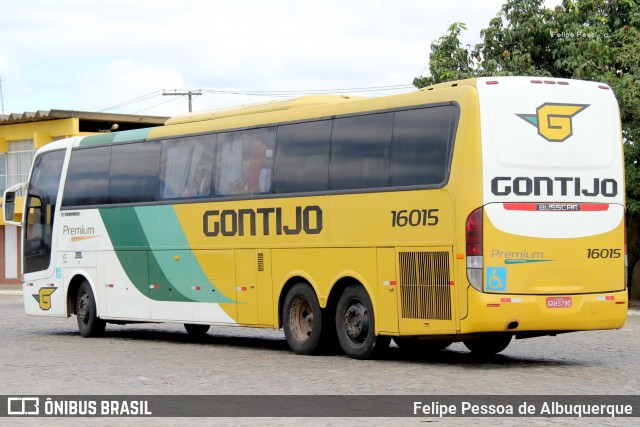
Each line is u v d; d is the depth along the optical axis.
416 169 17.66
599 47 33.53
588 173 17.53
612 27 35.62
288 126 20.22
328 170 19.30
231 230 21.39
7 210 27.62
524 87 17.20
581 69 33.22
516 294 16.86
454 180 16.94
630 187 31.78
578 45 33.78
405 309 17.77
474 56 35.88
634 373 16.50
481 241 16.70
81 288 25.70
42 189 27.05
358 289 18.77
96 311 25.16
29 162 59.06
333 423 11.95
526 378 15.84
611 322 17.59
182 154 22.78
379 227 18.25
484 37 35.56
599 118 17.73
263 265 20.62
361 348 18.67
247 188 21.05
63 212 26.23
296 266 19.91
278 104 20.78
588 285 17.41
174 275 22.86
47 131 57.09
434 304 17.28
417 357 19.42
